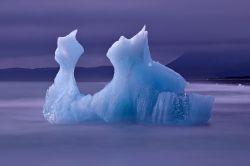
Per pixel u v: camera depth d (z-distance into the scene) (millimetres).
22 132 59594
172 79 62531
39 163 41812
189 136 54500
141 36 62375
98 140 52656
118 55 61750
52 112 64375
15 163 41812
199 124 61969
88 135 55594
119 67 62312
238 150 47188
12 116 81188
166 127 59688
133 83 61906
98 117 63531
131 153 45812
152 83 62000
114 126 60812
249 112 89250
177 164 41125
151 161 42250
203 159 43000
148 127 59781
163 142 51156
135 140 52344
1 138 55250
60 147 49188
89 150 47500
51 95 65438
